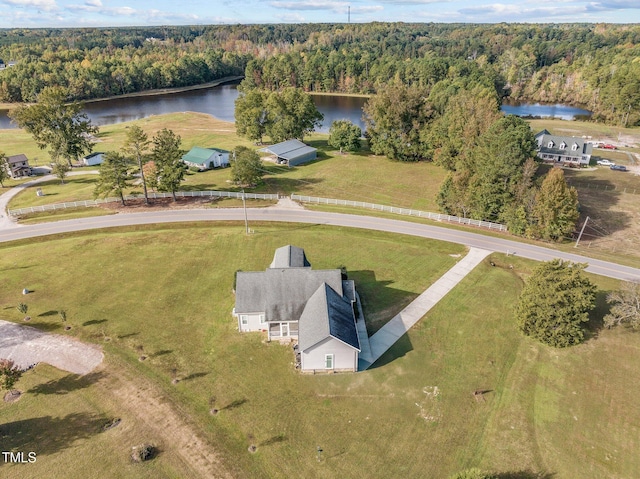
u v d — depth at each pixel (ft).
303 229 203.31
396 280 161.38
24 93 567.59
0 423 98.78
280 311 126.31
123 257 174.19
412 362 120.67
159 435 96.78
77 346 123.44
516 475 89.61
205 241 188.96
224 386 110.93
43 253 177.17
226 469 89.61
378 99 329.31
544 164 314.14
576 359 122.62
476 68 590.14
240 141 380.78
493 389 112.06
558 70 625.41
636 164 316.81
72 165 316.81
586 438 98.32
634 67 474.90
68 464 89.51
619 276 164.55
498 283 160.35
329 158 335.67
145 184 228.84
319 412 104.06
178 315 138.10
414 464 91.50
